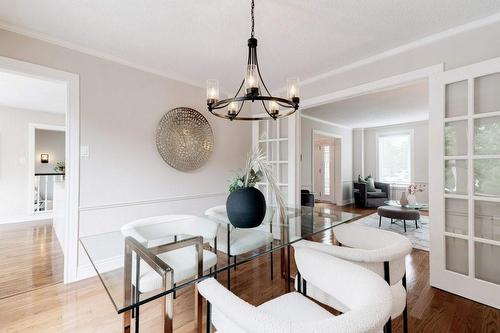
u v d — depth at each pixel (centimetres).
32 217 509
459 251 214
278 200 243
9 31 207
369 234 162
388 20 200
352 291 100
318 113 560
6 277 248
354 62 278
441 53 220
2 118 482
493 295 192
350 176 752
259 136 405
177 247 166
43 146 732
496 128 195
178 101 320
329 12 189
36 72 219
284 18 196
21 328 171
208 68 295
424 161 645
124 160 273
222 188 369
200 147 339
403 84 248
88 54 248
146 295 114
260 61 274
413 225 465
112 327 172
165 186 307
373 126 726
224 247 175
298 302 121
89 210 250
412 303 200
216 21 200
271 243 174
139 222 212
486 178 199
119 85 269
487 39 197
